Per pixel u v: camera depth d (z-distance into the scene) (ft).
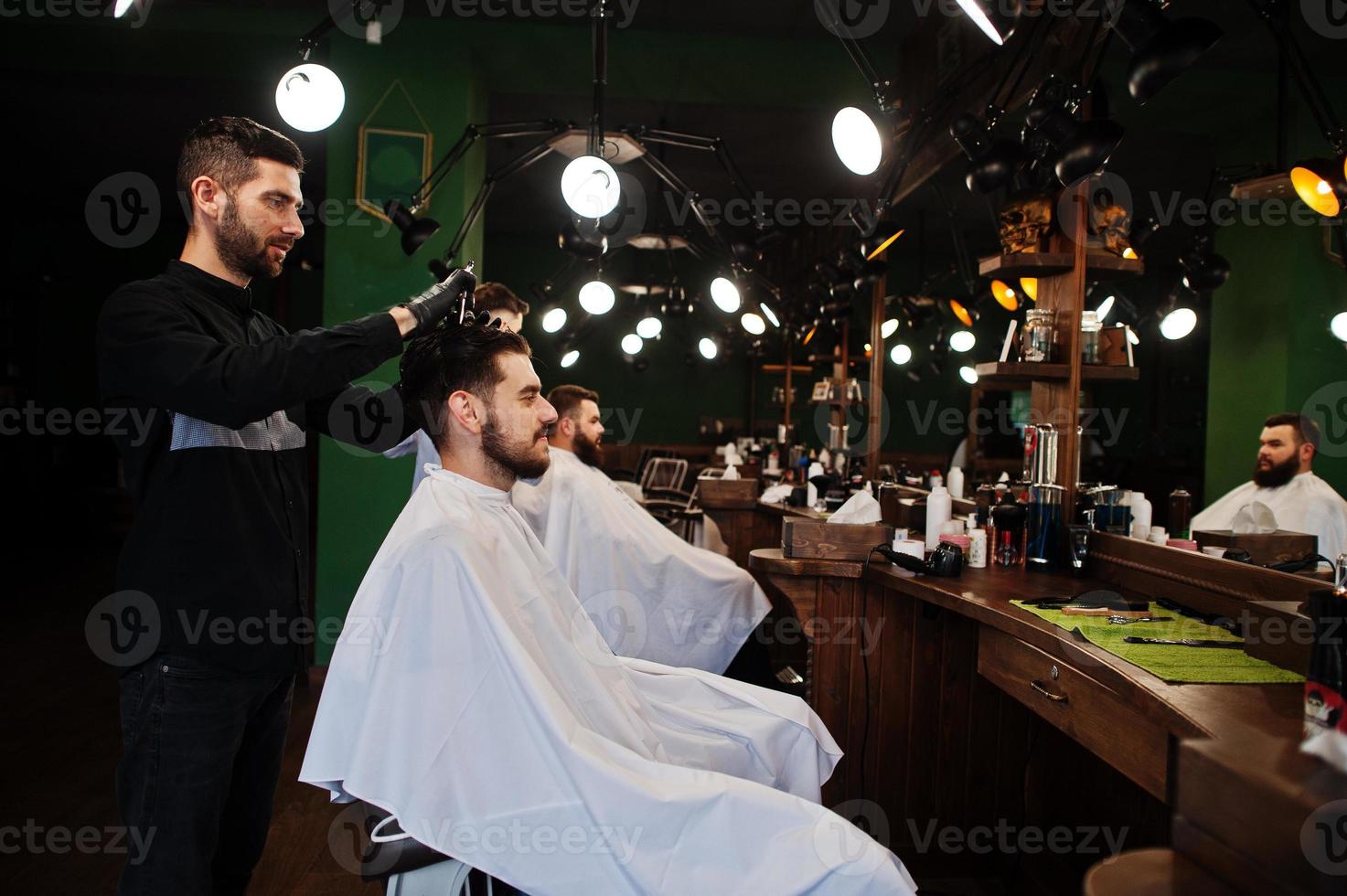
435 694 3.82
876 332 15.40
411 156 13.24
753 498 15.71
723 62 14.03
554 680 4.14
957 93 10.27
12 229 26.94
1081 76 7.70
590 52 13.76
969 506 10.62
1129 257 7.92
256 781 4.92
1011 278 9.01
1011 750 7.63
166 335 4.27
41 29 13.60
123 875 4.26
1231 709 3.63
